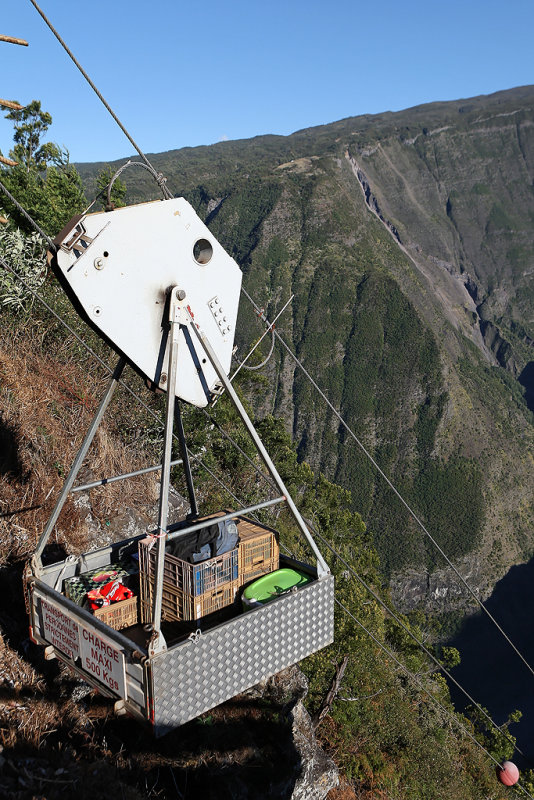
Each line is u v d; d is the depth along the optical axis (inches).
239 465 653.9
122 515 297.4
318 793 256.5
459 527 5940.0
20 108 191.0
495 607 5575.8
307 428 6924.2
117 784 159.0
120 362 135.0
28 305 362.9
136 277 118.6
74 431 309.9
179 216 122.3
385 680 822.5
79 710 190.4
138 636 139.9
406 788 681.6
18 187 545.6
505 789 986.1
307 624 134.3
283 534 686.5
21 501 250.8
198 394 128.0
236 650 120.0
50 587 132.9
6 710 171.3
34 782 144.3
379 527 6117.1
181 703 111.6
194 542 139.9
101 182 718.5
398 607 5580.7
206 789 210.7
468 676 5054.1
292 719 268.1
